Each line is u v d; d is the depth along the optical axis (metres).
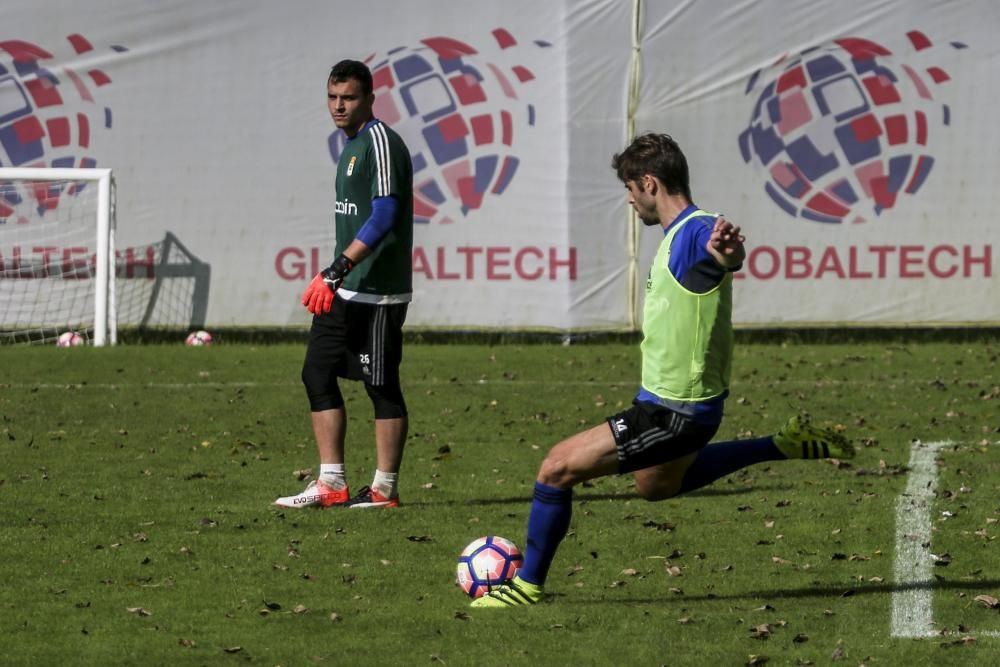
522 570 21.95
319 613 21.53
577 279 60.06
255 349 56.56
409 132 59.94
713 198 60.28
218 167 60.16
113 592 22.75
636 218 60.00
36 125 59.88
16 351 55.25
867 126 60.50
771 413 42.75
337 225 29.45
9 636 20.22
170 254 60.34
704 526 28.00
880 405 44.16
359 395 46.41
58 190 59.34
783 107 60.22
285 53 59.78
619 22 59.31
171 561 24.88
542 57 59.44
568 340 59.94
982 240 61.06
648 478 21.72
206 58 59.75
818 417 42.09
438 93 59.84
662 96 59.72
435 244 60.12
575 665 18.86
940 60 60.50
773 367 52.12
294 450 37.19
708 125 60.06
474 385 47.75
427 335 60.44
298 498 29.59
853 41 60.22
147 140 60.03
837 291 60.94
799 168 60.47
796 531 27.39
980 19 60.34
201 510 29.36
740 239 19.52
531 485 32.62
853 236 60.75
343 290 28.97
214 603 22.09
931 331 61.16
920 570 24.36
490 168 59.91
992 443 38.00
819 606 22.00
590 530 27.62
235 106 59.91
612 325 60.31
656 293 20.47
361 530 27.48
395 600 22.34
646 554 25.69
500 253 60.22
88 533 27.03
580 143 59.62
